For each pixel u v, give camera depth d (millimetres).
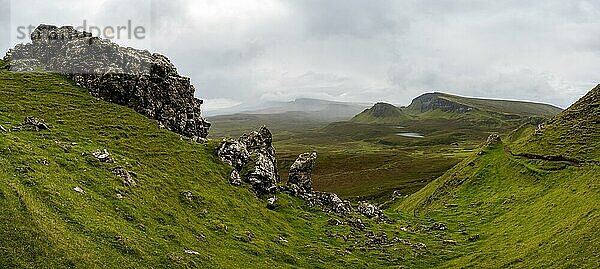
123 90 91625
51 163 52594
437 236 84062
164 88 96875
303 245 64125
